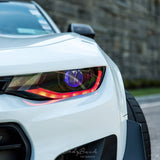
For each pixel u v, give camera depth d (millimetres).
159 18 18328
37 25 2699
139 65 16281
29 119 1336
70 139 1396
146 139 1992
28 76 1410
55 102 1412
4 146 1326
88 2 12547
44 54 1514
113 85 1604
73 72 1495
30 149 1349
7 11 2824
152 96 8789
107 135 1495
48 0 10289
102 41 13375
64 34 1939
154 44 17859
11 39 1890
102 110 1485
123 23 15008
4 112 1303
